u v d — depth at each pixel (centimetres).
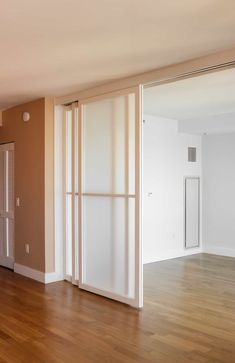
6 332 348
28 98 521
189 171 738
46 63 368
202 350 311
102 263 457
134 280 419
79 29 286
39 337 337
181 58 354
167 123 692
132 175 420
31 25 278
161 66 377
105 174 451
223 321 376
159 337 336
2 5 245
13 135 579
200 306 422
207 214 760
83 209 483
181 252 724
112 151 442
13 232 589
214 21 273
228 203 730
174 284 519
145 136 654
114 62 365
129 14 260
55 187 521
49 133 516
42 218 518
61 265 529
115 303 429
